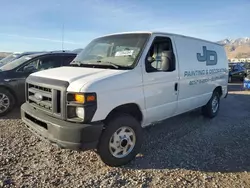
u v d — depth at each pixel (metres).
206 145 5.18
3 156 4.29
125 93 4.08
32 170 3.87
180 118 7.20
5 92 6.78
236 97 12.05
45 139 3.89
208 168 4.16
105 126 3.90
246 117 7.69
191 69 5.74
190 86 5.74
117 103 3.95
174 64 5.16
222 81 7.47
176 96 5.25
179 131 6.02
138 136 4.30
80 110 3.58
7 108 6.82
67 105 3.65
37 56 7.48
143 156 4.53
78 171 3.90
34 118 4.12
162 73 4.79
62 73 4.19
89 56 5.05
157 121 4.96
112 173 3.86
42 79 4.10
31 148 4.69
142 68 4.39
